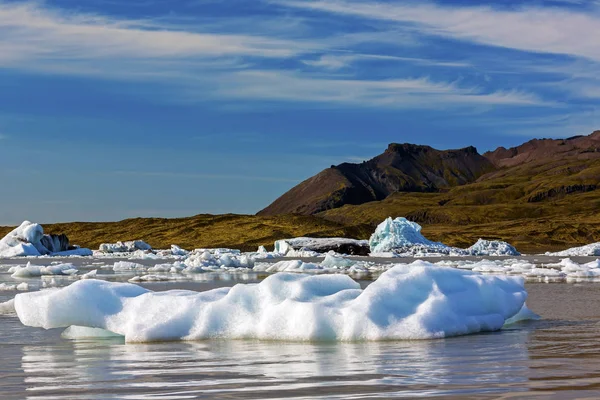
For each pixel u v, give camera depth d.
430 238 145.88
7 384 7.27
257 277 30.31
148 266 44.34
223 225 130.62
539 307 15.60
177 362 8.45
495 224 176.12
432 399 6.05
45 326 10.55
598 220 173.25
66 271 34.44
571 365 7.81
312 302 10.32
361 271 34.78
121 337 10.87
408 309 10.38
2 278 31.62
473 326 10.66
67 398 6.47
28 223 74.69
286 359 8.46
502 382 6.78
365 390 6.50
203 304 10.70
